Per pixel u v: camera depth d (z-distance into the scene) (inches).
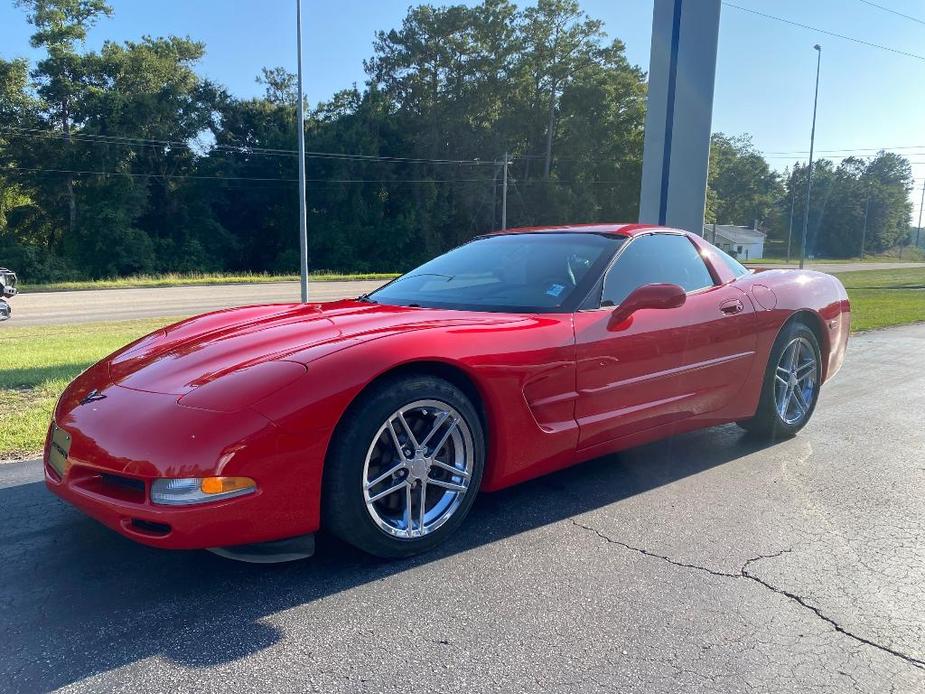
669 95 279.1
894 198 4205.2
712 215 2805.1
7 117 1753.2
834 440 175.5
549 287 133.1
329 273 1963.6
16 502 128.4
